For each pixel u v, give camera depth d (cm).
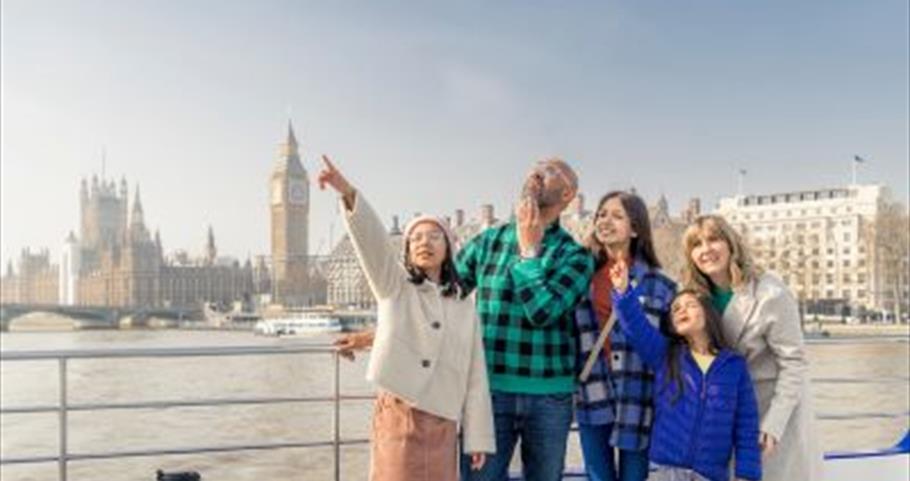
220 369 6281
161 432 3469
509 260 420
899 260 11631
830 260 12406
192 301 19000
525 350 414
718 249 418
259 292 18762
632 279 421
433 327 389
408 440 384
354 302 16038
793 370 407
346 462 2108
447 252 402
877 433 2667
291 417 3161
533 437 416
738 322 416
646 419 425
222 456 2623
